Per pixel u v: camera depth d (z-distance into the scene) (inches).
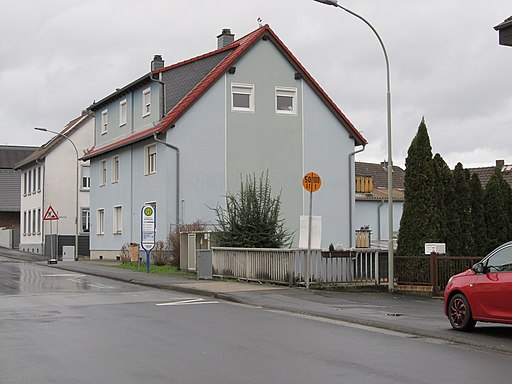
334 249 882.1
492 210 964.0
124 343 444.8
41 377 339.6
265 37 1386.6
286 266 837.2
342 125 1449.3
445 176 891.4
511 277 470.6
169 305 684.1
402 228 864.3
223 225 994.1
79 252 1995.6
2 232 2596.0
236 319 576.4
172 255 1195.9
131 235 1466.5
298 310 635.5
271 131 1384.1
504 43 584.4
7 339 459.8
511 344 445.4
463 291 501.0
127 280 981.2
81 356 397.1
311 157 1418.6
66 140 2068.2
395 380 336.5
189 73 1398.9
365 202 1779.0
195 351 415.8
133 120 1486.2
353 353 414.9
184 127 1312.7
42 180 2062.0
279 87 1397.6
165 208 1294.3
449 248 878.4
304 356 401.7
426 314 609.0
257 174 1368.1
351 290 832.9
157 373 349.7
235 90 1364.4
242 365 372.2
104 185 1628.9
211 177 1327.5
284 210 1382.9
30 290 839.1
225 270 955.3
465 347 447.5
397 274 834.8
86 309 643.5
